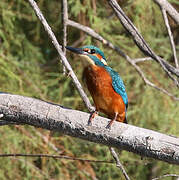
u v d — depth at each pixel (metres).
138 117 13.74
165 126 13.26
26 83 13.17
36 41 15.09
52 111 5.91
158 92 13.66
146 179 13.33
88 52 7.34
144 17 12.42
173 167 11.75
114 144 5.82
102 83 7.16
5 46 13.06
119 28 13.94
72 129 5.88
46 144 12.02
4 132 11.64
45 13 11.71
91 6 14.18
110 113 7.42
